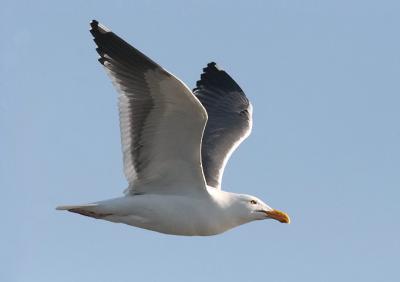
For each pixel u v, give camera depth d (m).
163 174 14.25
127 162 14.16
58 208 13.95
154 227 14.34
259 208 15.11
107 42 13.52
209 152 16.70
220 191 14.95
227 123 18.08
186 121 13.52
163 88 13.25
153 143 13.97
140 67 13.30
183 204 14.23
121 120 13.86
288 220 15.16
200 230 14.48
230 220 14.80
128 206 14.13
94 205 14.09
